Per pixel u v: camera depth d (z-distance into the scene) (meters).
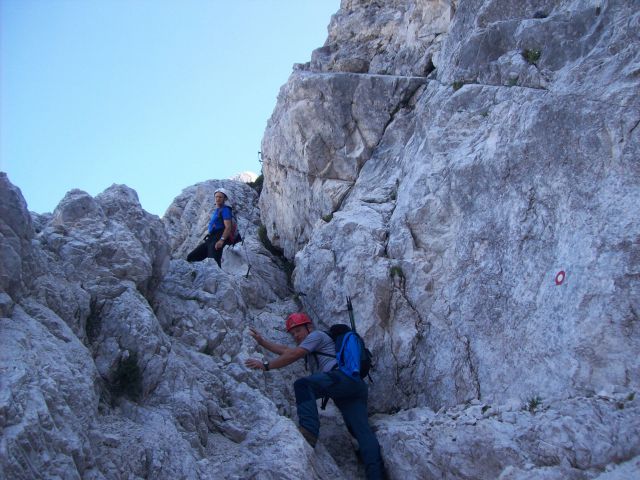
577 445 6.02
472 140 8.97
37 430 4.97
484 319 7.87
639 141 6.96
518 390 7.13
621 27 7.93
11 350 5.46
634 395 6.13
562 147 7.64
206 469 6.38
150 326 7.18
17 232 6.36
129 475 5.84
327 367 7.95
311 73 11.88
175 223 16.86
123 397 6.71
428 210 9.00
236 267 11.38
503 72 9.14
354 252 9.27
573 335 6.76
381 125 11.12
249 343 8.70
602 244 6.87
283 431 6.98
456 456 6.80
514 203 8.03
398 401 8.26
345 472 7.66
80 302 6.98
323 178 11.44
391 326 8.62
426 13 11.96
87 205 7.98
